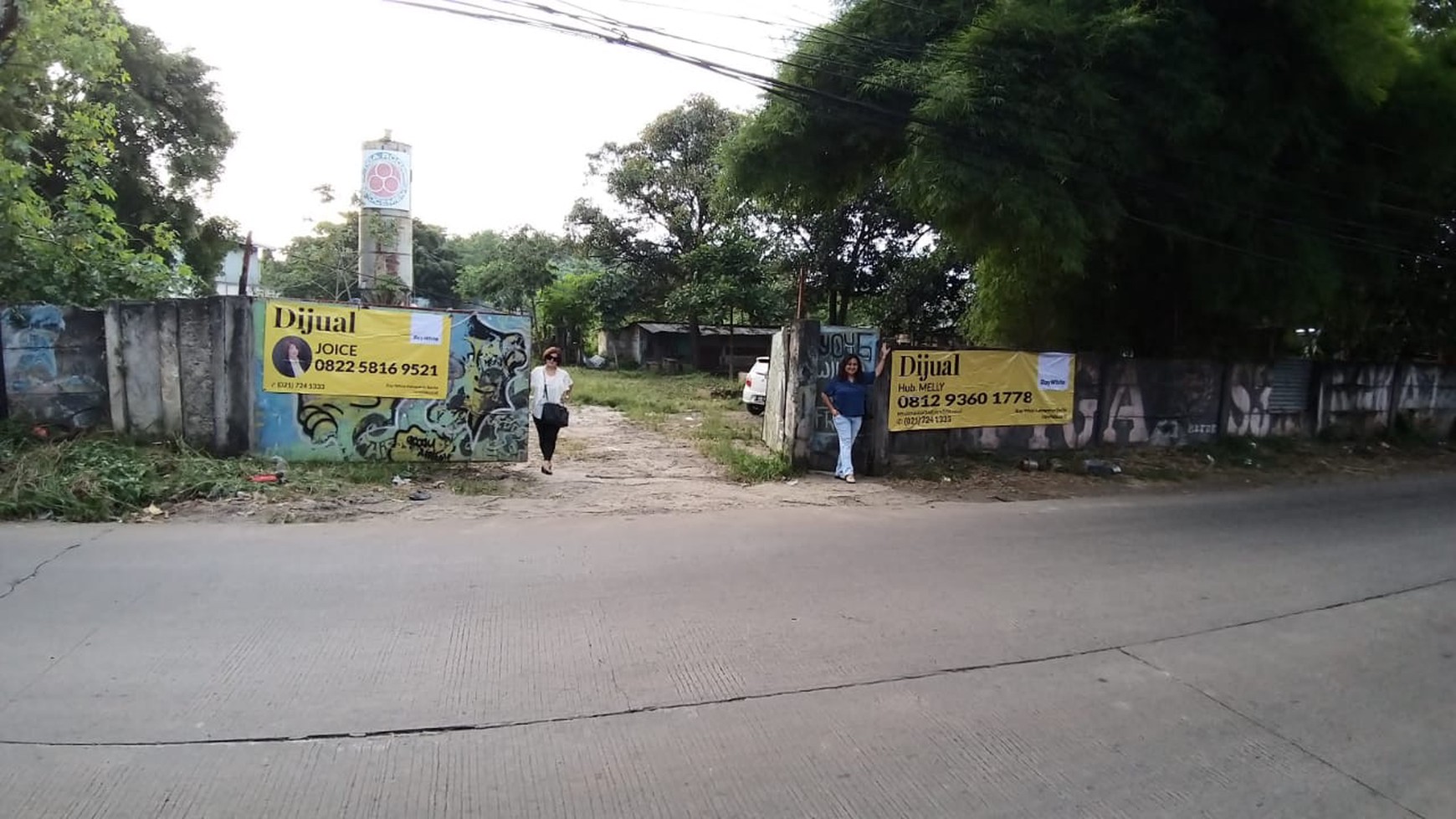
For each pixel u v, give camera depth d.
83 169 12.06
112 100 20.81
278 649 4.39
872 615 5.25
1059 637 4.98
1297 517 9.14
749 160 11.30
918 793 3.21
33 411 9.03
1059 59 9.25
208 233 25.81
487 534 7.12
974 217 9.63
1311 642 5.04
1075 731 3.77
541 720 3.70
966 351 11.57
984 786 3.27
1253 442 14.44
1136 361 13.12
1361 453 14.88
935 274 26.95
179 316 9.07
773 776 3.29
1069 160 9.37
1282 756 3.61
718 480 10.24
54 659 4.17
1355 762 3.58
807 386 10.90
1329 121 10.88
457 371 9.83
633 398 20.95
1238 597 5.92
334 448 9.49
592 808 3.02
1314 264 11.56
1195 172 10.36
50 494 7.27
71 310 9.04
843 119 10.37
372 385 9.53
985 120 8.95
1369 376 16.08
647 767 3.33
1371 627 5.38
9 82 10.67
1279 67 10.02
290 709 3.71
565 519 7.85
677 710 3.84
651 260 39.00
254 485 8.24
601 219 38.16
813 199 12.19
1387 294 15.85
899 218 27.89
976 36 9.12
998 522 8.36
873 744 3.59
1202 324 14.20
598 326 47.38
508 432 10.05
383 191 23.08
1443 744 3.78
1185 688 4.30
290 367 9.27
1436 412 17.44
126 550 6.25
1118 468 11.74
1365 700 4.23
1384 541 7.93
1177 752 3.61
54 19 10.59
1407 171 12.05
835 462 11.20
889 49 10.08
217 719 3.58
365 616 4.95
